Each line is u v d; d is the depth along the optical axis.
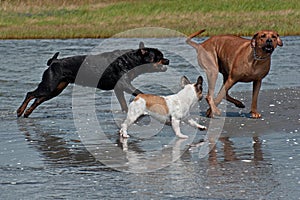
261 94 16.97
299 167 9.64
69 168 9.89
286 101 15.83
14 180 9.27
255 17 42.66
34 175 9.52
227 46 13.91
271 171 9.46
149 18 43.66
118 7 46.06
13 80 20.17
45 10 45.38
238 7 45.78
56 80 14.44
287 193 8.43
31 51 29.02
